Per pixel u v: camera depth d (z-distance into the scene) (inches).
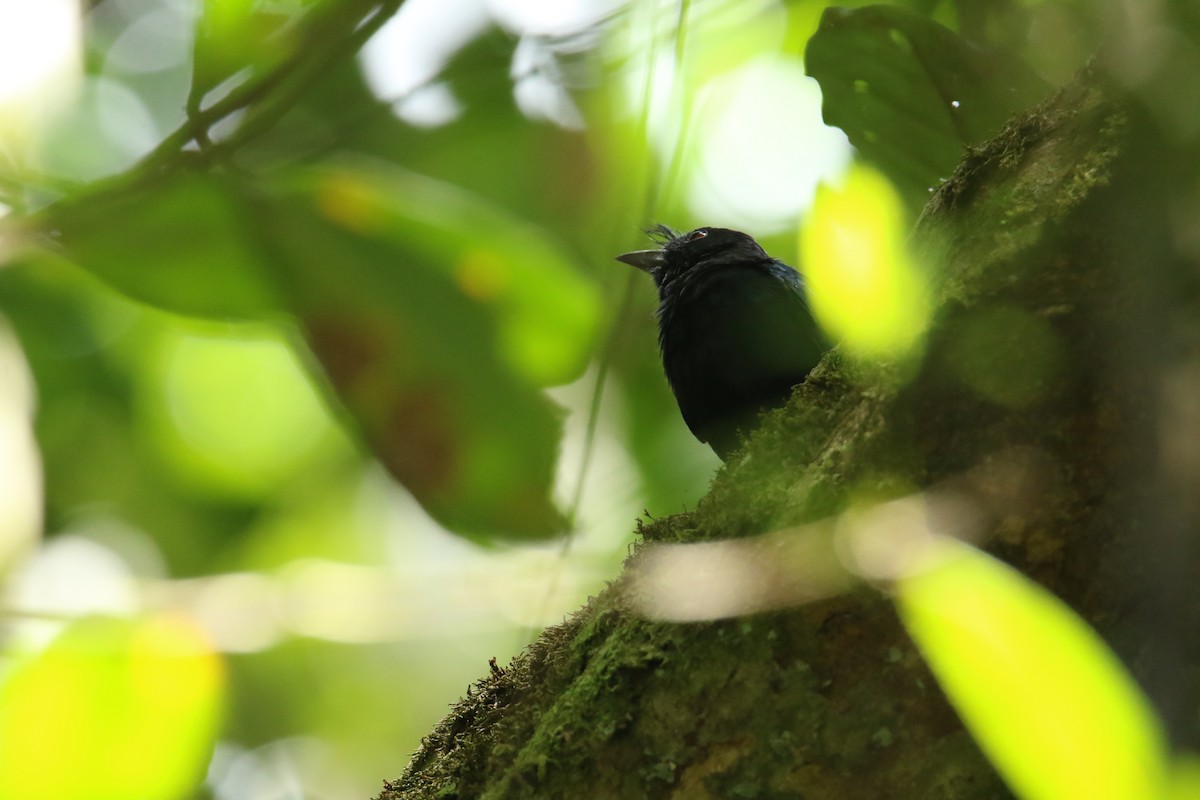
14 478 270.4
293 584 200.5
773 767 196.4
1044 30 287.9
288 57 185.2
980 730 82.9
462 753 231.9
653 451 458.0
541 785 210.2
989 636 85.0
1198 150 123.2
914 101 280.4
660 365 466.6
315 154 243.1
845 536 131.3
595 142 358.0
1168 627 95.7
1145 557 103.8
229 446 552.7
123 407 513.0
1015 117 217.8
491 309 206.4
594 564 253.6
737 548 176.4
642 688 206.4
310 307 199.8
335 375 202.4
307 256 197.6
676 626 206.2
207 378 542.3
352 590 205.9
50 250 190.9
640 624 213.6
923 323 192.1
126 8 451.2
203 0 180.5
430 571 215.3
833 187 136.9
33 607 149.3
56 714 113.3
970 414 190.1
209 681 117.3
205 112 183.2
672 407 465.7
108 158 433.1
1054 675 82.4
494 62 262.8
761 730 196.9
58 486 518.0
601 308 232.7
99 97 443.2
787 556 161.8
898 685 190.9
